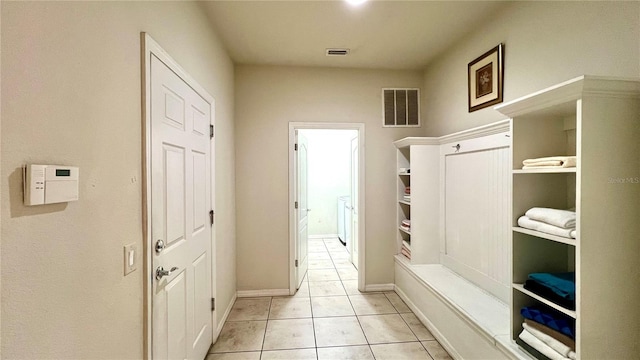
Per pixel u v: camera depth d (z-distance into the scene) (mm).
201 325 1856
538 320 1360
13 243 622
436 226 2781
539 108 1341
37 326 683
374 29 2307
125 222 1033
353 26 2256
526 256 1527
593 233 1134
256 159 2998
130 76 1062
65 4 760
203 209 1900
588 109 1124
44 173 681
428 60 2947
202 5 1913
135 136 1099
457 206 2465
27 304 657
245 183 2986
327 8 2000
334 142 6016
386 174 3154
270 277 3029
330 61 2924
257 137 2998
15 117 623
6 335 612
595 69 1382
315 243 5492
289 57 2816
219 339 2180
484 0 1922
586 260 1130
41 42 687
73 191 770
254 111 2992
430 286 2254
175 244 1453
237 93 2965
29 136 656
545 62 1657
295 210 3104
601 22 1351
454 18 2154
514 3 1891
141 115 1140
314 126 3051
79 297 812
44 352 701
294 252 3055
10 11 613
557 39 1578
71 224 781
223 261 2439
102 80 907
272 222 3023
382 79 3143
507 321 1704
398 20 2174
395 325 2391
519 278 1524
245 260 3000
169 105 1376
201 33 1905
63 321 757
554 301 1271
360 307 2732
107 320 931
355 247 3992
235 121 2961
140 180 1137
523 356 1385
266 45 2553
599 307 1136
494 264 2010
